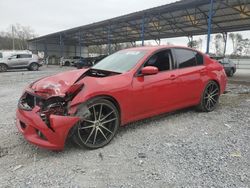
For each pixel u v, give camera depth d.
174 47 4.73
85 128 3.32
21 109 3.37
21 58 21.77
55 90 3.20
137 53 4.41
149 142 3.65
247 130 4.18
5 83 11.29
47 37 36.97
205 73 5.13
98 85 3.43
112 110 3.58
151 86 4.06
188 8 16.36
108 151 3.35
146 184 2.56
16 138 3.83
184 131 4.12
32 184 2.57
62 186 2.53
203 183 2.56
